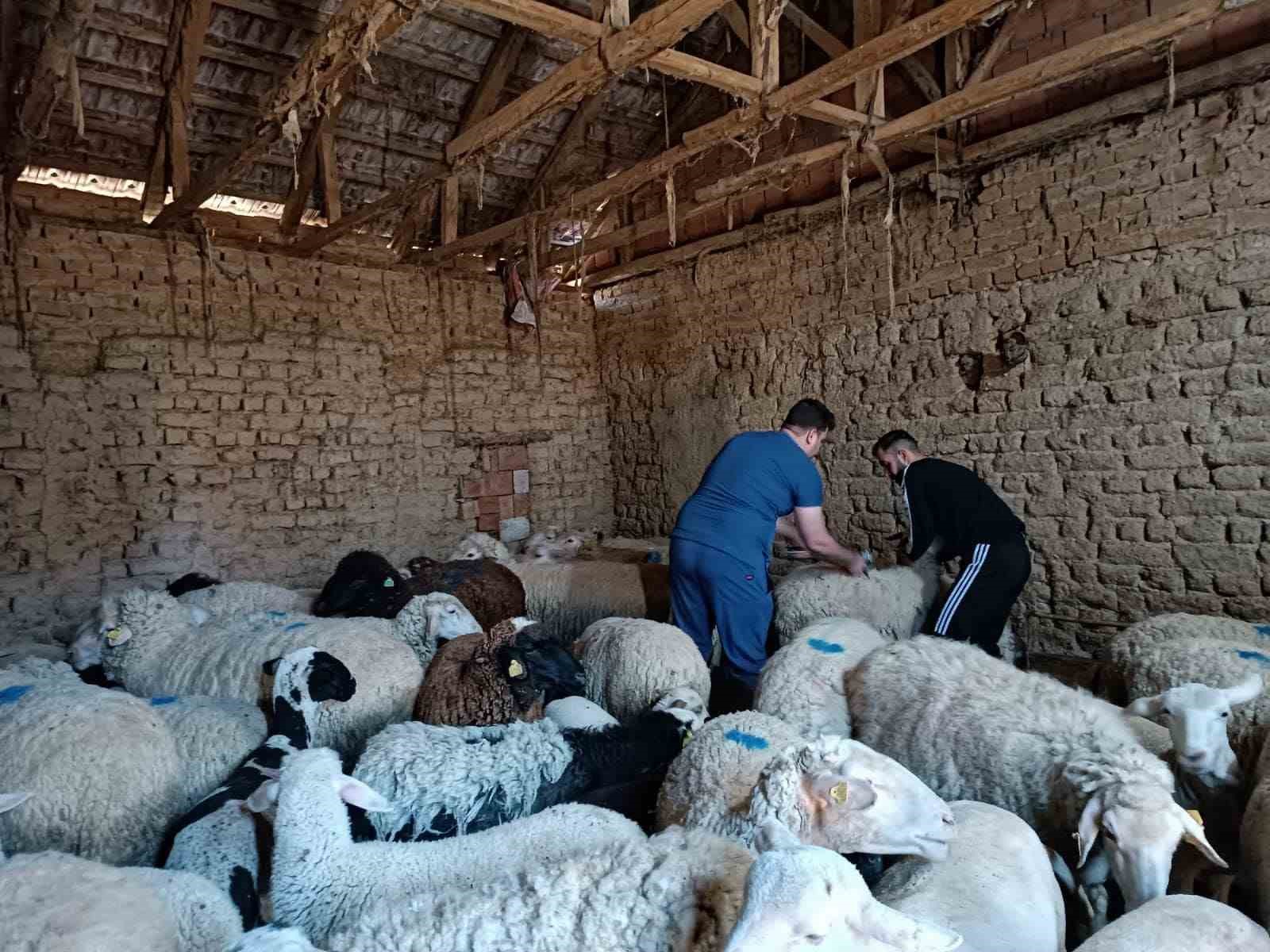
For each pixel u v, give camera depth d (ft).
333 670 11.33
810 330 23.95
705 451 27.30
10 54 16.42
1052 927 6.70
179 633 14.07
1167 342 16.88
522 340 29.84
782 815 7.11
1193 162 16.42
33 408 20.54
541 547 24.98
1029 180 18.92
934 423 21.03
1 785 8.45
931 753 9.23
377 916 5.99
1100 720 8.70
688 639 13.56
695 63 13.25
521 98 14.97
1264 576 15.72
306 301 25.21
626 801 9.89
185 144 20.65
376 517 26.35
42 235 20.95
